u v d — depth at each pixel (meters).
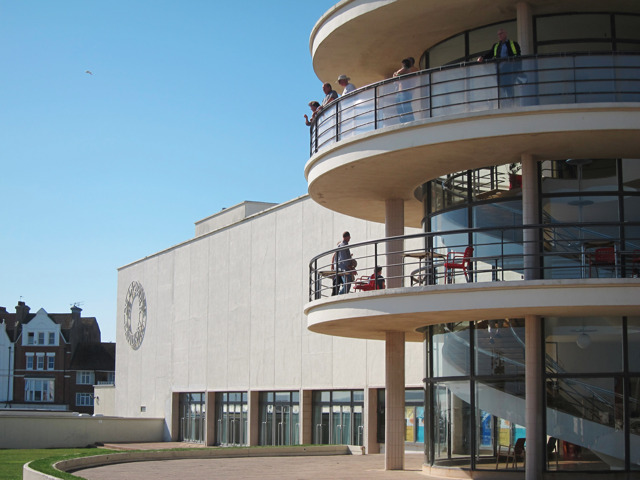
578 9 18.86
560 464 17.78
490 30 19.97
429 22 19.92
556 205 18.58
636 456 17.55
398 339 22.45
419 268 21.64
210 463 26.91
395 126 18.53
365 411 33.53
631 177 18.44
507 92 17.86
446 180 20.45
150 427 51.03
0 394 95.00
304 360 37.78
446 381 20.23
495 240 19.05
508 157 18.80
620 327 18.03
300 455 31.69
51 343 96.31
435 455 20.66
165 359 52.62
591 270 18.08
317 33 21.66
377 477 20.38
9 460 32.50
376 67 22.81
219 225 49.69
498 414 18.83
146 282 56.88
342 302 20.14
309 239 38.09
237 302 44.00
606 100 17.45
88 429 47.47
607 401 17.81
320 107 21.45
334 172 20.31
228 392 44.78
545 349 18.33
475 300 17.70
